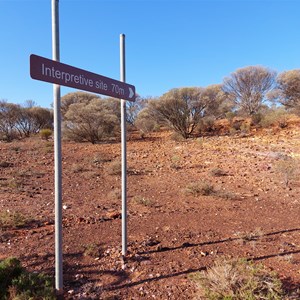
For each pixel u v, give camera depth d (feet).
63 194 24.30
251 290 8.07
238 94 90.38
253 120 70.44
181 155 43.50
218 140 55.88
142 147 52.65
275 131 59.11
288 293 9.19
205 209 20.11
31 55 7.77
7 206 20.04
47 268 11.36
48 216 18.03
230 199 22.77
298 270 11.01
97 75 10.39
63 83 8.87
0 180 27.86
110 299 9.32
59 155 9.21
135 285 10.14
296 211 19.53
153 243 13.82
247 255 12.47
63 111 82.79
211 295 8.29
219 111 72.64
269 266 11.34
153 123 75.15
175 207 20.62
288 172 28.27
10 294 8.80
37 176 30.83
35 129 83.25
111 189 26.50
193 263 11.71
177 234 15.06
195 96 65.36
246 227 16.30
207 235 14.98
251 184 27.71
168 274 10.84
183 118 64.18
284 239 14.42
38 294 8.91
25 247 13.28
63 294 9.51
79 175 31.99
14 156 42.55
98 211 19.36
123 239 12.39
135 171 33.96
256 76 86.12
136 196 22.52
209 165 36.47
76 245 13.47
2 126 75.20
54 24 8.83
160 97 68.64
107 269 11.30
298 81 68.44
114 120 64.13
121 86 11.87
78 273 11.00
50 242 13.88
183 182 28.89
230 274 8.70
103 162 39.58
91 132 60.59
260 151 42.86
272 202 21.97
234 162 37.29
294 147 43.37
